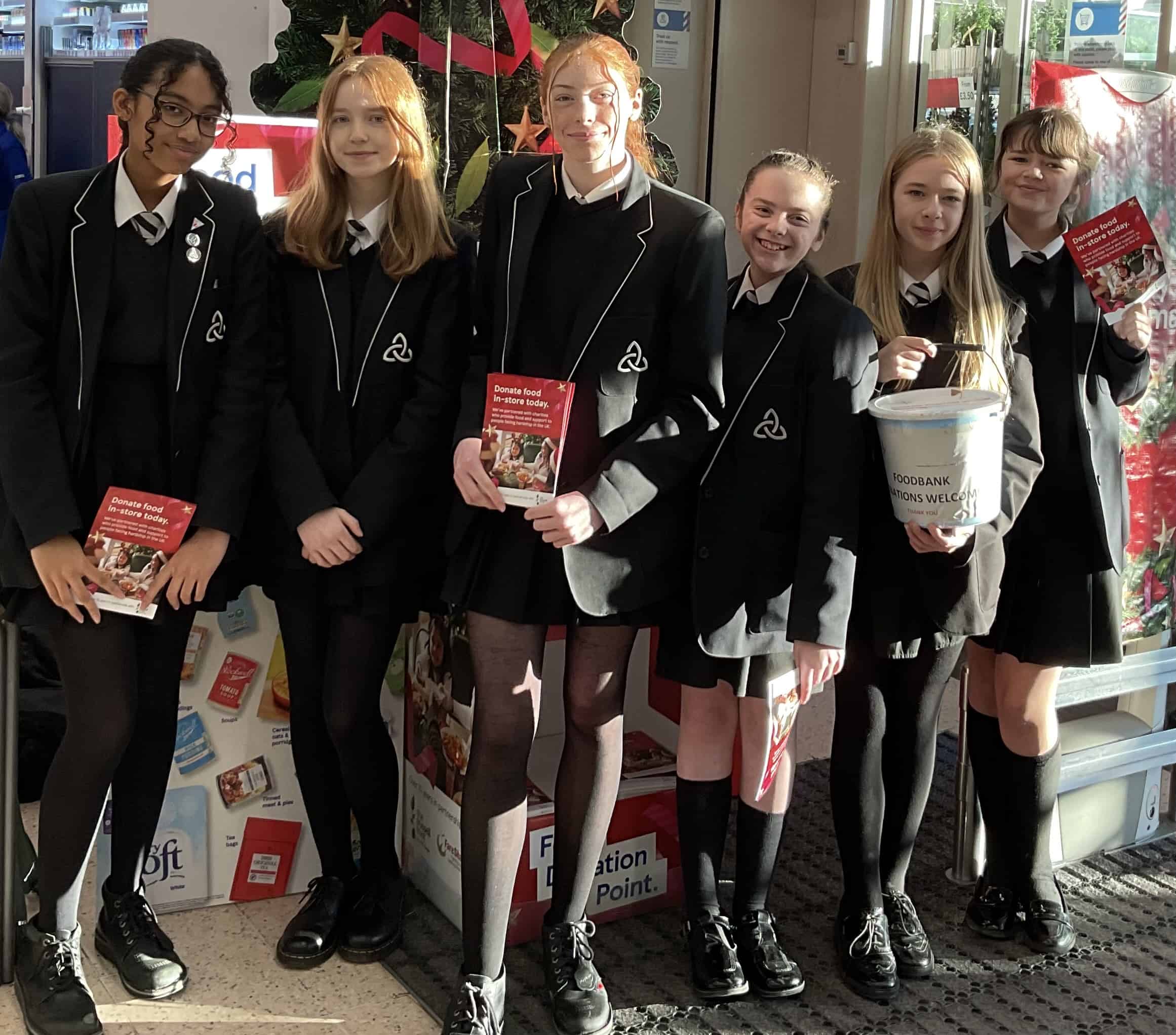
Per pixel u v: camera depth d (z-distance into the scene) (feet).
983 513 7.18
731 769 8.14
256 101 10.30
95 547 7.00
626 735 9.53
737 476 7.43
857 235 13.17
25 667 10.30
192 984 7.92
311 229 7.64
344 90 7.39
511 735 7.14
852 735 8.01
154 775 7.89
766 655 7.52
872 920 8.10
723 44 12.96
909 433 7.04
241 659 8.68
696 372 6.97
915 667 8.00
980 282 7.68
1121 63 10.79
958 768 9.28
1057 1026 7.73
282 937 8.27
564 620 7.05
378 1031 7.52
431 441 7.66
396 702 9.21
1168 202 9.27
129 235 7.16
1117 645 8.43
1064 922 8.56
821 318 7.36
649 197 7.06
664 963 8.29
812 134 13.70
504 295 7.07
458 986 7.27
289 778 8.93
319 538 7.44
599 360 6.90
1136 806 10.07
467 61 9.98
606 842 8.61
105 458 7.20
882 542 7.68
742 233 7.55
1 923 7.70
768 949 7.98
